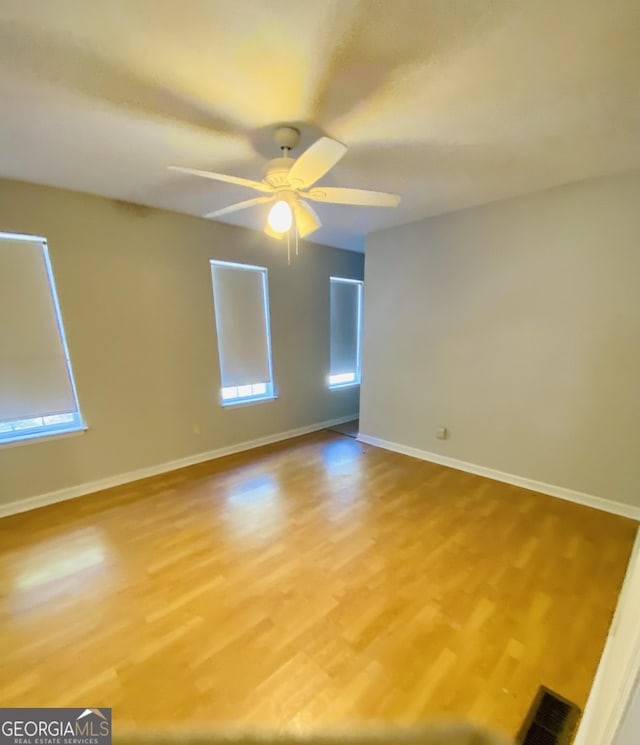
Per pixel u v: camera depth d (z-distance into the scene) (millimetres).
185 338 3326
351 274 4754
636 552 1864
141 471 3172
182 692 1326
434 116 1687
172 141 1906
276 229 1863
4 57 1273
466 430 3283
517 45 1242
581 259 2539
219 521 2467
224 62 1325
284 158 1727
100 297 2814
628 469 2494
